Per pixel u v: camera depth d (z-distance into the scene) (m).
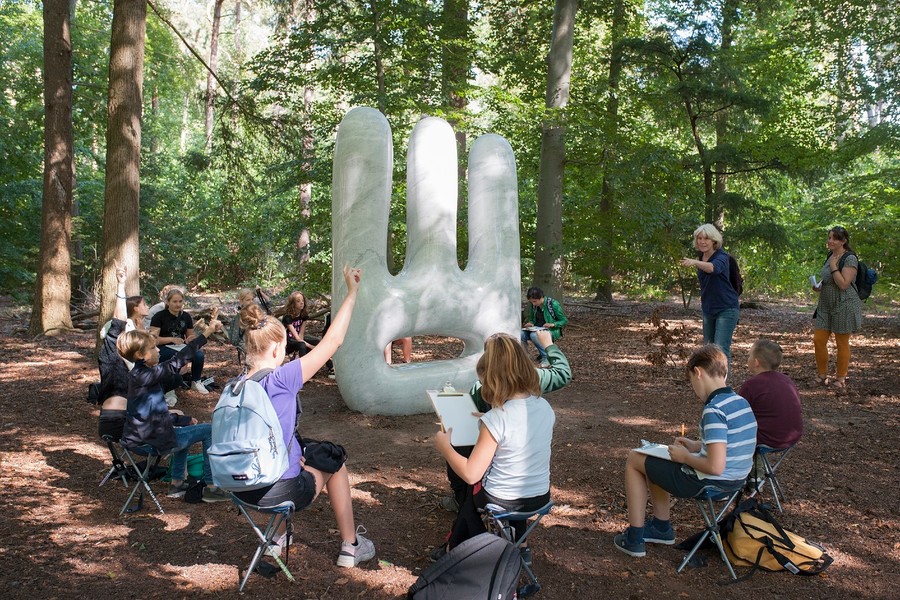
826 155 17.00
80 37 19.19
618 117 14.59
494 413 3.63
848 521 4.74
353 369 7.52
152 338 4.82
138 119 10.50
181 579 3.88
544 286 14.78
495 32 18.33
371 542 4.21
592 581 3.94
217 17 28.31
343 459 4.00
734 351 11.77
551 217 14.68
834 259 8.34
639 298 23.19
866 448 6.29
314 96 25.08
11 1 23.45
